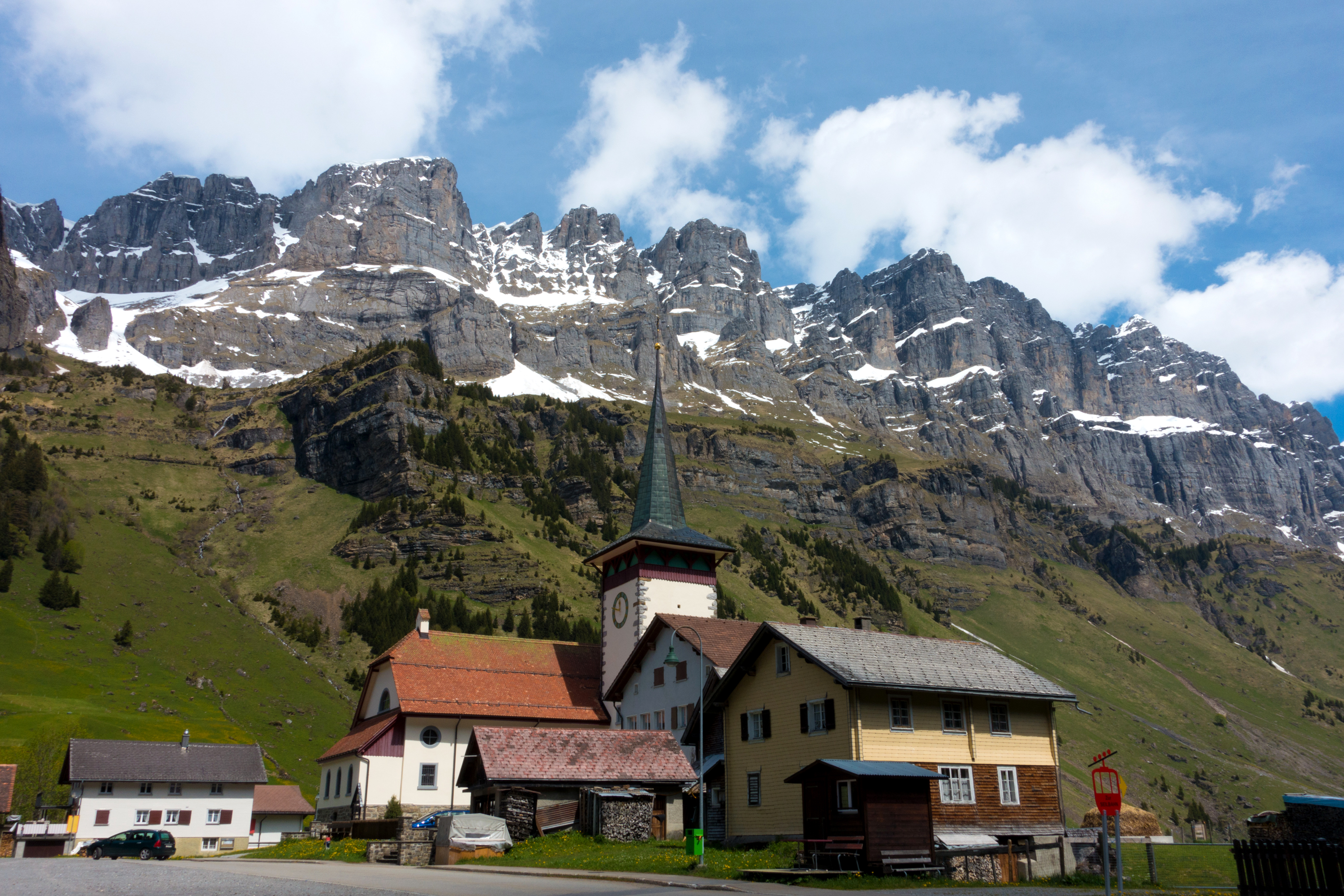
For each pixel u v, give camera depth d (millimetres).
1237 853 28750
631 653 80500
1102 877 40906
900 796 39406
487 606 186500
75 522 191250
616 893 29641
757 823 52562
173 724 121000
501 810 53938
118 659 141375
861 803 38781
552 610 181875
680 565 86750
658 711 74188
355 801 72875
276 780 114062
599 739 59500
